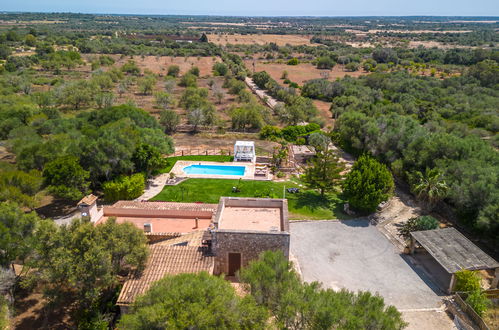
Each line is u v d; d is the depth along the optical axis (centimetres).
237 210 2489
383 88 9719
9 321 1933
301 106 7562
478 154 3650
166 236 2445
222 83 11100
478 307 2128
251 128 6669
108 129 4094
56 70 11175
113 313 1967
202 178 4303
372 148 4634
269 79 10819
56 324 1964
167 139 4812
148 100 8575
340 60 15425
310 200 3759
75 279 1748
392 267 2669
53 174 3234
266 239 2142
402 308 2252
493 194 2875
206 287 1457
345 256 2789
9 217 2145
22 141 4300
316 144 5194
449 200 3438
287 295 1464
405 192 4006
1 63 11675
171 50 16538
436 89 8875
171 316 1327
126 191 3581
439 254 2505
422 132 4244
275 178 4384
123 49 16000
